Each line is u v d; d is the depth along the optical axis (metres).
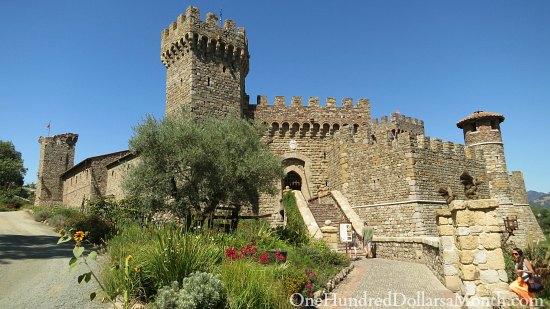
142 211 21.03
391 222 25.83
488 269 8.85
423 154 26.25
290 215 26.78
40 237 22.00
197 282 7.36
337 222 26.06
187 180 20.36
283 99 36.06
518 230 31.33
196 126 20.78
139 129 20.14
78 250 7.09
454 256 12.27
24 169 77.75
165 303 6.98
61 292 9.25
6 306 8.16
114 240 13.81
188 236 9.91
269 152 22.36
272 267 10.46
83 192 47.97
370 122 36.78
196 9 30.56
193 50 29.94
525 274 9.22
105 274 9.30
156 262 8.56
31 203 62.41
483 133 31.66
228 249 10.79
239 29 32.84
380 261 19.48
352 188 29.28
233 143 20.08
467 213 9.16
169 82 32.12
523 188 35.84
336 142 32.88
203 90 29.64
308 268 12.45
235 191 19.84
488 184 30.45
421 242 17.92
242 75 34.28
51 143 63.38
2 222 30.45
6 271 11.73
